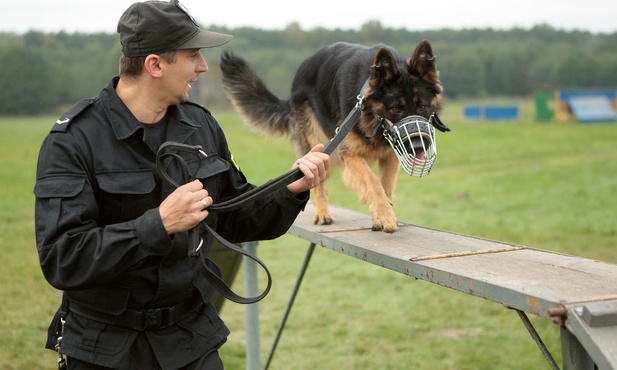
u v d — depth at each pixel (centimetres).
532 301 186
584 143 2178
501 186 1316
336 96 415
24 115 2995
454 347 505
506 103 4862
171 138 222
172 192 203
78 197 199
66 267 192
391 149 399
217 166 229
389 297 648
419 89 369
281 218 237
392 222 356
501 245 297
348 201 1188
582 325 165
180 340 216
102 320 209
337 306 625
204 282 225
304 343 533
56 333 223
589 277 213
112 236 192
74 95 3128
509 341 513
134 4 216
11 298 632
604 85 5181
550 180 1368
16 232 942
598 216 962
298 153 477
